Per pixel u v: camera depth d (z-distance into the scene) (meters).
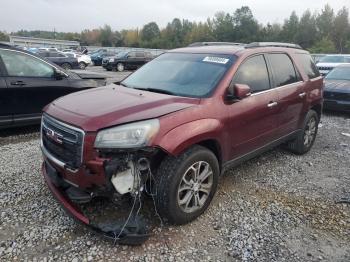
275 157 5.67
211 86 3.83
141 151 3.08
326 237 3.42
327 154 6.02
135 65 27.05
